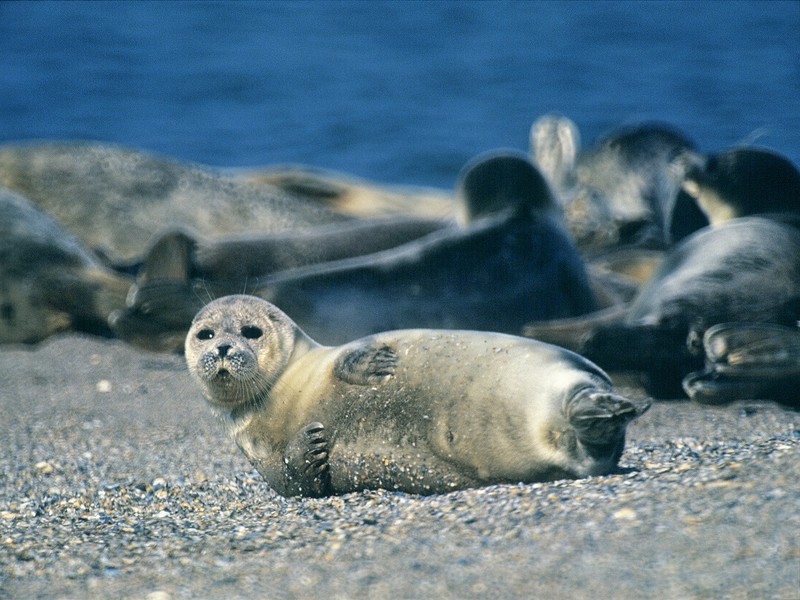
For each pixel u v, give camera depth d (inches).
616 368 1266.0
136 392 1378.0
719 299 1288.1
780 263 1320.1
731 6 6879.9
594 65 5167.3
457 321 1437.0
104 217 2123.5
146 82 5014.8
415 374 887.7
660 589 608.1
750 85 4362.7
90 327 1731.1
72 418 1256.8
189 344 986.7
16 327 1718.8
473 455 852.6
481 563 668.7
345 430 910.4
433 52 5738.2
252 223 2132.1
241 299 997.2
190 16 6988.2
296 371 962.1
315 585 673.0
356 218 2170.3
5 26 6638.8
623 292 1692.9
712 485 716.7
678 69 4913.9
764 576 604.4
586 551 660.1
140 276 1621.6
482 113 4242.1
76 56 5674.2
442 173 3452.3
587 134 3823.8
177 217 2122.3
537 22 6609.3
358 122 4138.8
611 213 2112.5
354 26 6643.7
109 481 1009.5
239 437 970.7
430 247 1492.4
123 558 753.0
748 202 1455.5
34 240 1754.4
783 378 1196.5
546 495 762.8
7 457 1103.6
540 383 825.5
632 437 1077.1
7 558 770.8
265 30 6505.9
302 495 928.9
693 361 1261.1
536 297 1476.4
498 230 1520.7
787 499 676.1
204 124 4173.2
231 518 847.7
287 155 3681.1
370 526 764.0
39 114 4372.5
